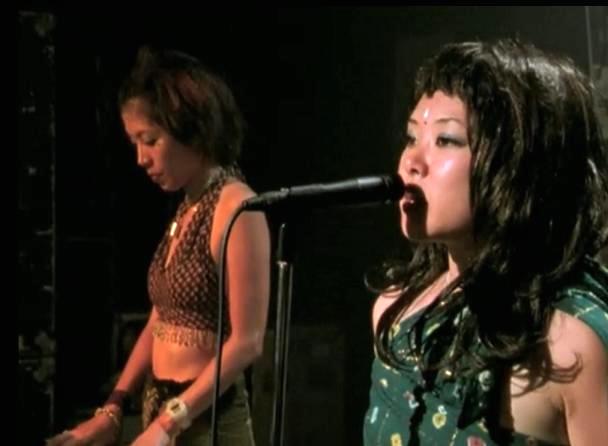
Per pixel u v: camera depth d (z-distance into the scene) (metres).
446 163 1.53
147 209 4.10
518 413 1.47
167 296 2.54
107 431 2.70
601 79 3.29
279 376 1.72
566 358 1.44
